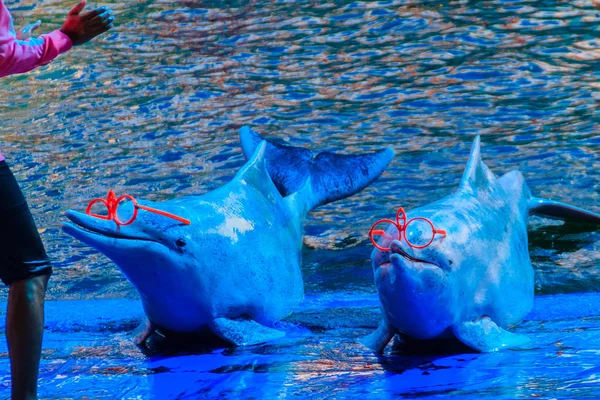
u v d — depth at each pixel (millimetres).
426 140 15914
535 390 5867
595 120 16312
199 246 8203
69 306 9930
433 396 5973
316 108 18188
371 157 12648
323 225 12555
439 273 7391
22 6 29625
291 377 6844
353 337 8344
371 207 13125
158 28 25562
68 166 15828
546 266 10422
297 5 26328
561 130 15914
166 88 20297
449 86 18844
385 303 7523
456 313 7734
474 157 9070
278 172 12078
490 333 7770
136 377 7047
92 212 13359
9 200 5945
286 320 9086
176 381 6879
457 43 21594
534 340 7695
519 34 21844
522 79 18922
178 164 15578
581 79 18688
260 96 19219
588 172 13766
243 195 9258
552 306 9039
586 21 22375
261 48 22781
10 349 5977
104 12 6738
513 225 9094
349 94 18875
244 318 8633
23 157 16469
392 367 7082
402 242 7387
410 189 13719
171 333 8617
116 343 8406
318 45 22531
